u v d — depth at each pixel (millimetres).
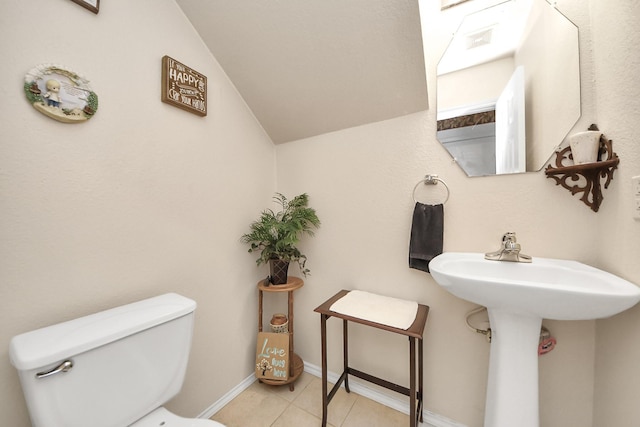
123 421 745
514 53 1033
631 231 720
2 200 683
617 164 783
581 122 921
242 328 1439
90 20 837
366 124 1352
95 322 769
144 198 996
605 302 629
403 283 1273
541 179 982
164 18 1061
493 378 907
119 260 923
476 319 1106
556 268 895
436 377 1206
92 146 849
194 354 1188
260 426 1195
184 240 1142
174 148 1099
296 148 1615
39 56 732
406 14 937
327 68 1191
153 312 844
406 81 1127
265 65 1258
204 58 1229
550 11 972
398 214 1278
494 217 1065
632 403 715
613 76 792
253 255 1506
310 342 1602
